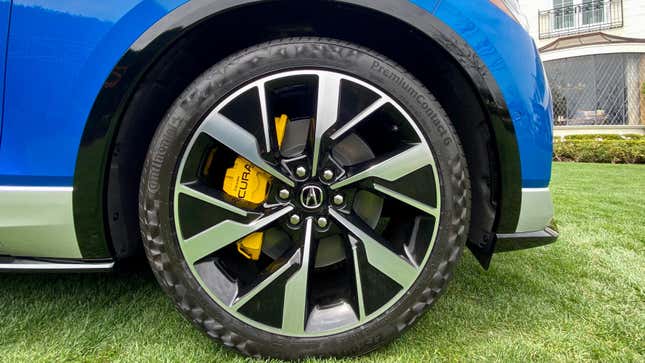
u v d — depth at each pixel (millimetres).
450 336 1266
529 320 1367
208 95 1073
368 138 1239
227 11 1070
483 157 1236
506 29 1162
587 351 1185
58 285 1622
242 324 1119
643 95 12125
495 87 1135
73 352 1163
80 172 1103
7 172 1108
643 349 1196
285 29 1218
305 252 1106
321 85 1085
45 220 1121
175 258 1099
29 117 1093
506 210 1215
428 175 1104
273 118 1120
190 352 1172
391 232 1262
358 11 1111
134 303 1473
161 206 1088
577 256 2025
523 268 1862
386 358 1149
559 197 3842
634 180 5375
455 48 1120
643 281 1696
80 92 1083
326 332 1130
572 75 12688
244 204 1130
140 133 1204
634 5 12719
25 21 1070
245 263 1242
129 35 1067
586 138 11969
